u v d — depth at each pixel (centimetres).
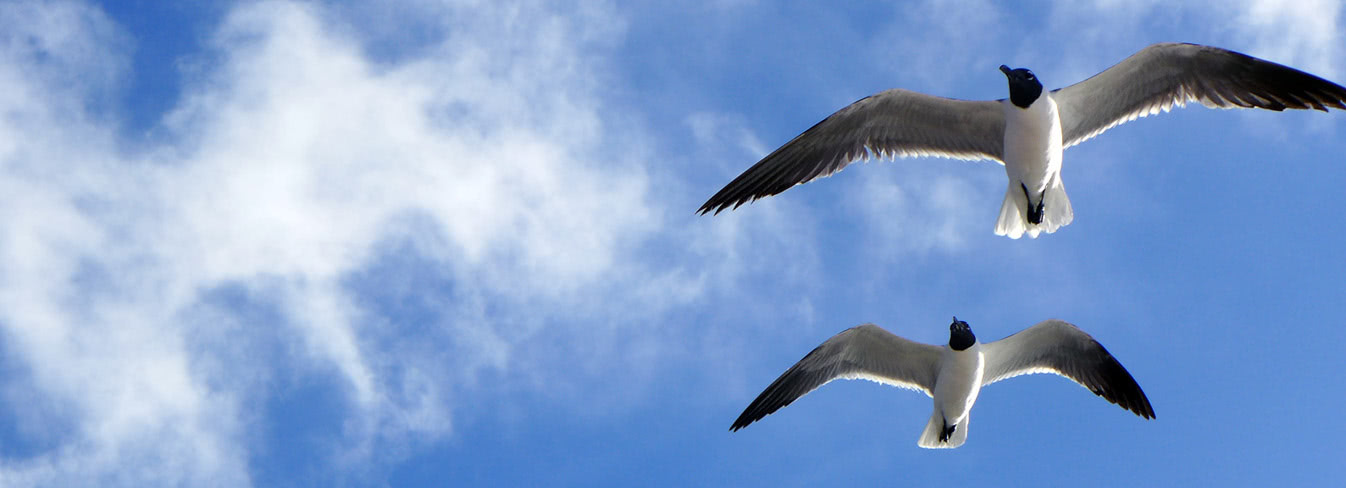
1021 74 1129
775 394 1388
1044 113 1127
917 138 1231
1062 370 1317
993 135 1198
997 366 1313
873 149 1245
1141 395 1283
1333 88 1112
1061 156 1162
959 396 1281
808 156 1263
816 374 1362
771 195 1279
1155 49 1116
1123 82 1147
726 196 1306
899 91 1191
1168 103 1157
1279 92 1126
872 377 1348
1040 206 1170
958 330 1266
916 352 1304
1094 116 1175
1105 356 1286
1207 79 1139
